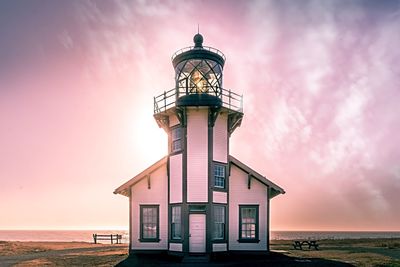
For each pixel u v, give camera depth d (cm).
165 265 1953
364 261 2025
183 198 2233
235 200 2416
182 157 2283
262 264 1938
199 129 2288
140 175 2444
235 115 2409
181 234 2223
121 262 2075
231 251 2364
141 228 2436
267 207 2414
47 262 2125
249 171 2422
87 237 16938
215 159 2297
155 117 2453
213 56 2406
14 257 2431
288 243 3853
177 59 2461
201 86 2370
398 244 3272
